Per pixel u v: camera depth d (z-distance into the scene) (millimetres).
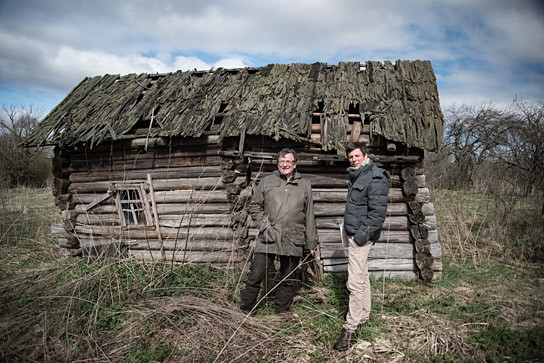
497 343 3133
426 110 4895
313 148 4930
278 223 3475
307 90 5453
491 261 5449
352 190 3223
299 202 3516
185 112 5457
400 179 4879
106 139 5363
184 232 5512
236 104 5375
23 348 3062
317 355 3074
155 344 3182
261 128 4770
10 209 9547
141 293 4004
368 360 3010
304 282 4750
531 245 6000
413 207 4746
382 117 4793
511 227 6473
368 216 3072
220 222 5367
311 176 5043
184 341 3203
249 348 3074
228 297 4160
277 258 3707
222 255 5332
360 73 5793
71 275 4660
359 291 3129
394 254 4918
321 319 3645
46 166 20344
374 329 3486
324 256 4969
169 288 4172
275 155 4922
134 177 5711
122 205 5945
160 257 5590
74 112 6090
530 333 3266
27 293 3941
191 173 5453
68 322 3393
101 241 5832
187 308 3594
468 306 3883
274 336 3211
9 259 5664
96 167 5852
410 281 4770
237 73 6387
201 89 6004
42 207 10828
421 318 3674
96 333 3309
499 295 4160
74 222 5961
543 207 6457
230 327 3295
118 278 4184
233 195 5133
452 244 6168
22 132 19891
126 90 6398
